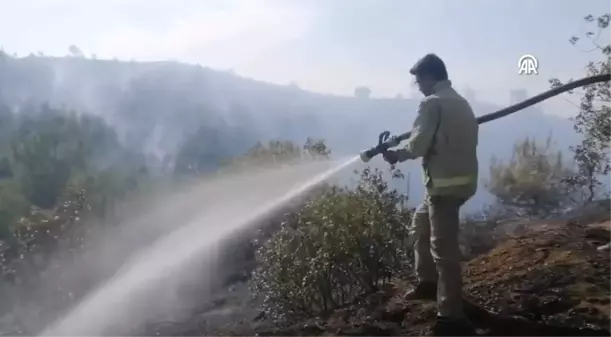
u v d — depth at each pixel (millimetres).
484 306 6434
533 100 6465
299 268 8938
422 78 5707
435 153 5531
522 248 8469
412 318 6297
